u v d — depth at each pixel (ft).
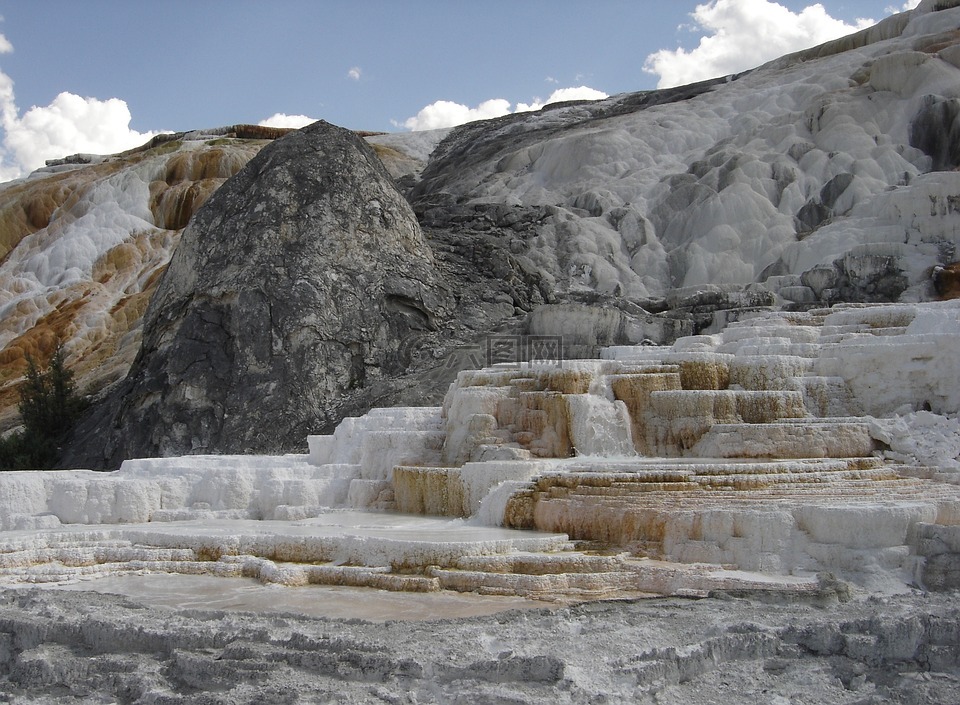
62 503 49.60
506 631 29.30
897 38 131.75
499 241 106.01
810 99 121.19
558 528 40.01
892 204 86.17
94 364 114.52
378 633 29.40
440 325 85.10
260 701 25.62
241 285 80.38
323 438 59.11
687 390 51.06
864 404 50.98
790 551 35.12
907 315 57.82
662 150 127.03
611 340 75.41
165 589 36.76
